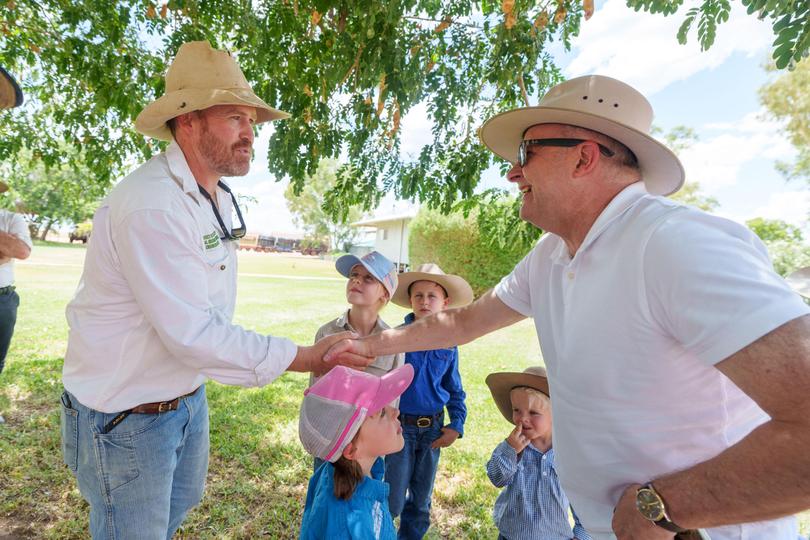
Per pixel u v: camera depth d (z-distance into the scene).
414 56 2.84
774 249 12.70
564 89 1.37
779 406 0.82
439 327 1.97
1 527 2.74
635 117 1.31
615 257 1.16
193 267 1.65
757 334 0.83
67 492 3.10
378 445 1.58
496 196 3.80
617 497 1.23
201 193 1.88
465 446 4.13
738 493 0.88
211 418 4.43
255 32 3.37
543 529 2.06
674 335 1.03
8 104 2.03
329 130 3.51
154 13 3.51
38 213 34.97
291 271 28.84
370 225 34.56
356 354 1.92
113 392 1.70
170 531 2.18
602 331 1.17
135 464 1.75
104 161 5.41
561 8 2.63
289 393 5.33
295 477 3.43
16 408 4.39
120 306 1.68
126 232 1.55
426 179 3.71
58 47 4.59
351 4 2.58
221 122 1.85
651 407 1.12
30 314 9.01
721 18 2.36
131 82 4.17
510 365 7.10
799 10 1.85
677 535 1.04
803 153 14.98
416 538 2.63
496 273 15.77
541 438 2.17
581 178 1.31
